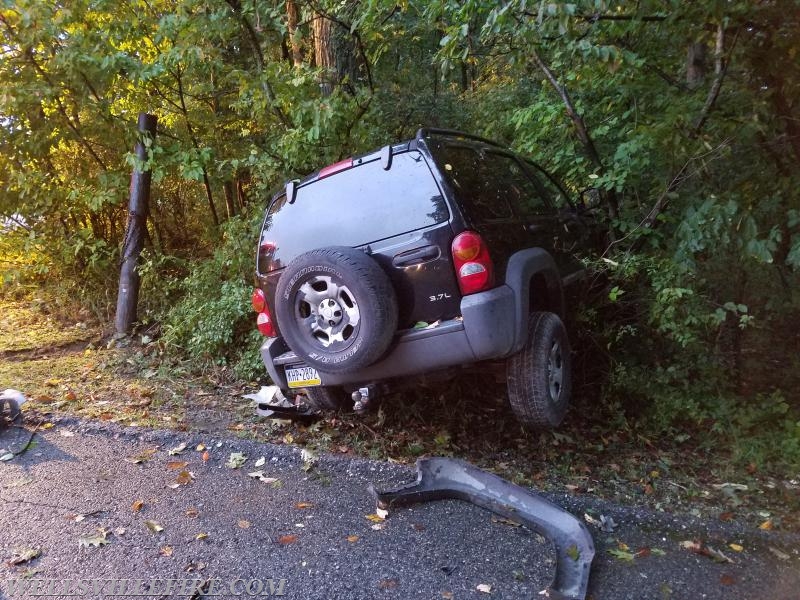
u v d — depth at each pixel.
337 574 2.74
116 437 4.34
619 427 4.74
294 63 7.34
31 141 7.48
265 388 5.32
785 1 3.84
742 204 4.42
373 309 3.38
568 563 2.77
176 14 6.82
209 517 3.24
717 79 4.32
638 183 5.08
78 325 7.61
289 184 4.11
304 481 3.69
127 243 7.25
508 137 7.23
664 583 2.68
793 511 3.46
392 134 6.96
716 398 4.72
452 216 3.46
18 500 3.42
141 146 7.28
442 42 4.19
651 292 4.86
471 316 3.39
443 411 4.75
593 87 4.97
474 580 2.69
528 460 4.14
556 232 4.76
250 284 6.72
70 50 6.90
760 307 5.16
